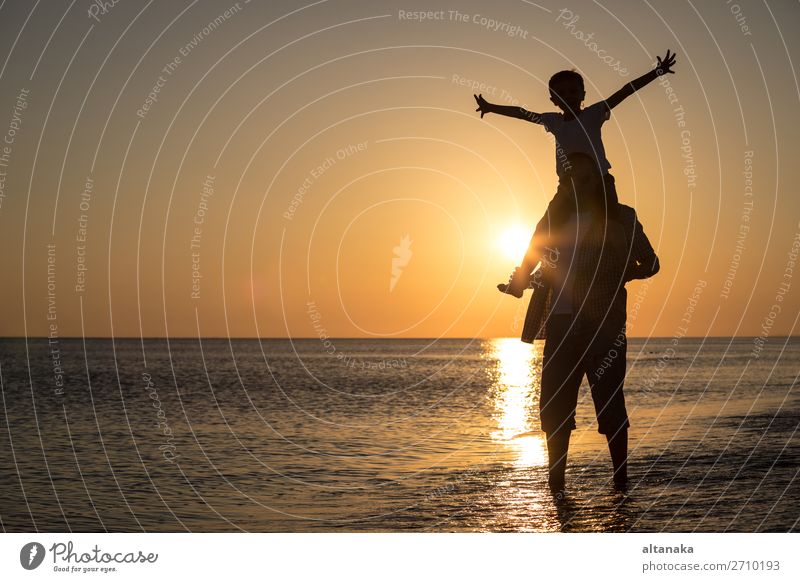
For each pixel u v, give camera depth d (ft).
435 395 88.02
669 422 46.03
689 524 20.77
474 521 21.80
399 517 22.76
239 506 25.52
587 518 21.66
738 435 38.17
